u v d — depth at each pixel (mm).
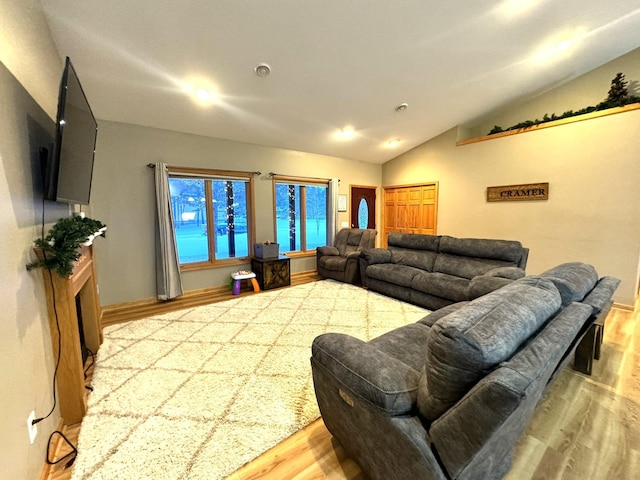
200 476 1276
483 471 1070
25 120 1399
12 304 1106
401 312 3324
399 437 977
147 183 3617
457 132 5031
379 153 5828
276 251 4465
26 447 1149
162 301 3730
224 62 2645
